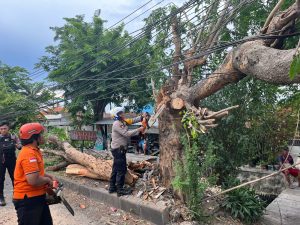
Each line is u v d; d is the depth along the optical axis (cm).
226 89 780
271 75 457
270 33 463
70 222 611
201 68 784
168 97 663
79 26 1820
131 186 711
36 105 1324
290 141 1034
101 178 809
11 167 710
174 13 605
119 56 1409
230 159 748
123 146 668
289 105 867
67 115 2311
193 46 668
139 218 614
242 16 842
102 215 641
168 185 668
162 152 687
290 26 488
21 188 394
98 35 1750
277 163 1024
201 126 583
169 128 674
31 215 393
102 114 2077
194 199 587
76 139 1156
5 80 1898
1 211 673
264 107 813
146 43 866
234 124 762
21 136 400
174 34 694
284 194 908
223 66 579
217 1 617
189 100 645
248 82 779
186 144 607
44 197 409
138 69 1444
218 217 620
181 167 604
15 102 1427
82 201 730
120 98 1908
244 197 651
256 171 1045
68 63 1683
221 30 659
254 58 487
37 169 388
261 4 835
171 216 582
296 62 250
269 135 841
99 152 1160
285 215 723
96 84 1328
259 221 657
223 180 746
